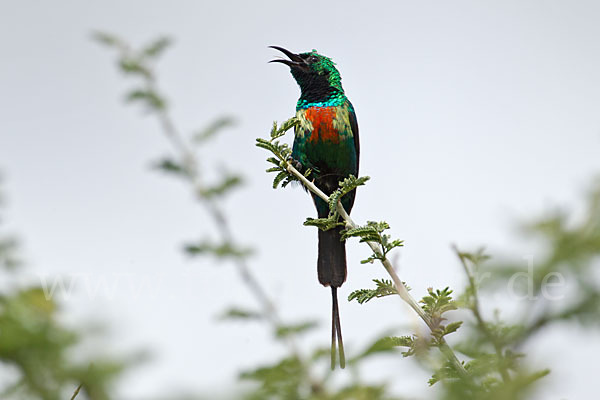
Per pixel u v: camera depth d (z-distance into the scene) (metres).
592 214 2.15
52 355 2.04
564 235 2.15
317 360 3.11
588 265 2.12
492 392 2.50
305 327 4.25
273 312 5.87
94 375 2.06
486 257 2.33
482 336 2.61
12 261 2.72
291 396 2.86
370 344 2.91
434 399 2.68
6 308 2.09
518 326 2.36
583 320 2.15
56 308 2.17
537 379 2.41
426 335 3.92
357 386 2.84
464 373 2.94
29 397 2.00
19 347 2.00
